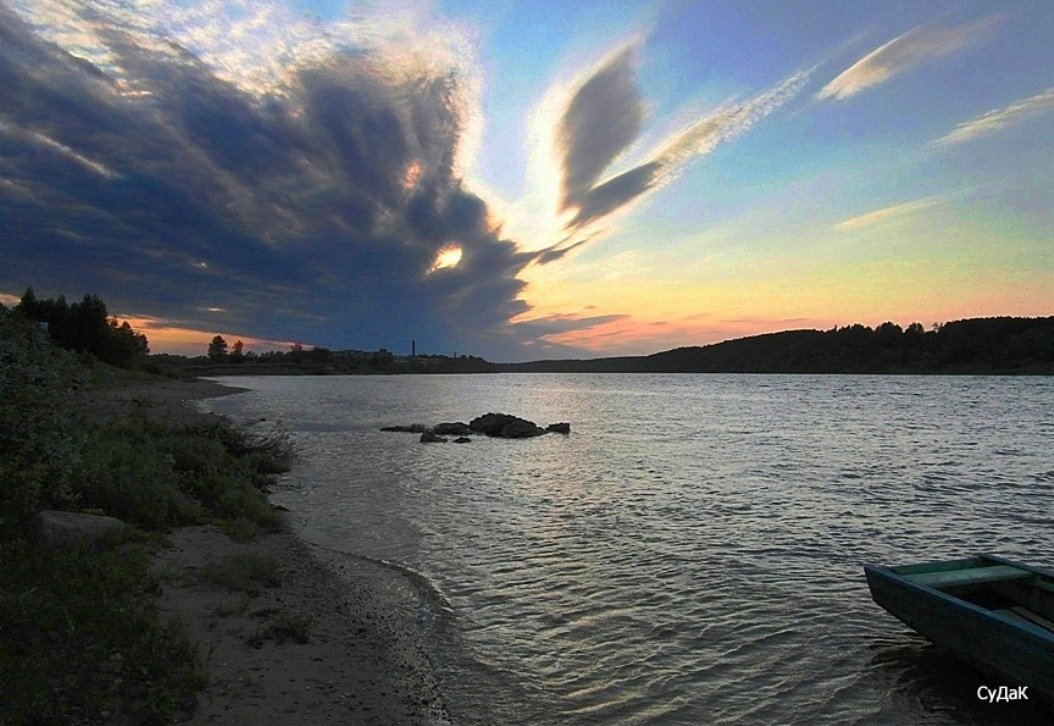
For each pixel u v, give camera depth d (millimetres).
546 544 13250
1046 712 6727
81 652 5562
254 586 8922
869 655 8062
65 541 8031
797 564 12039
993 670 7027
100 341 83188
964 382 127750
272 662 6719
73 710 4828
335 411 56969
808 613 9477
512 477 22266
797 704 6848
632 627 8883
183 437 19406
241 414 49812
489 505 17312
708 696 6980
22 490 8398
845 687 7234
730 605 9789
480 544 13219
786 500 18438
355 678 6789
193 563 9414
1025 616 8219
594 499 18312
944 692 7137
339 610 8867
